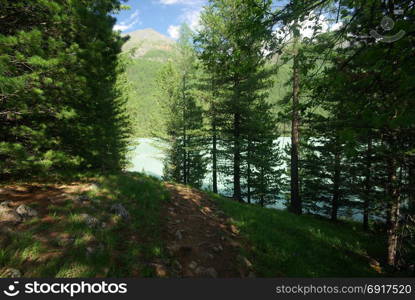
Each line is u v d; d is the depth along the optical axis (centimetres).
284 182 1966
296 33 262
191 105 1858
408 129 486
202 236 488
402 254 770
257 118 1323
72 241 329
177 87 2022
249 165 1792
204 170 2047
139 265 324
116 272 299
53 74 491
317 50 268
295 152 1159
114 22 615
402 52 182
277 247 533
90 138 697
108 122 955
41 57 452
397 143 595
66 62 491
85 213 412
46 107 514
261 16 260
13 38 408
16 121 532
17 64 465
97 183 617
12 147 448
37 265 272
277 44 278
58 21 494
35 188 517
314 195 1656
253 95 1333
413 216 725
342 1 237
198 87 1504
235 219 647
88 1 571
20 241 296
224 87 1380
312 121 437
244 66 313
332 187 1527
